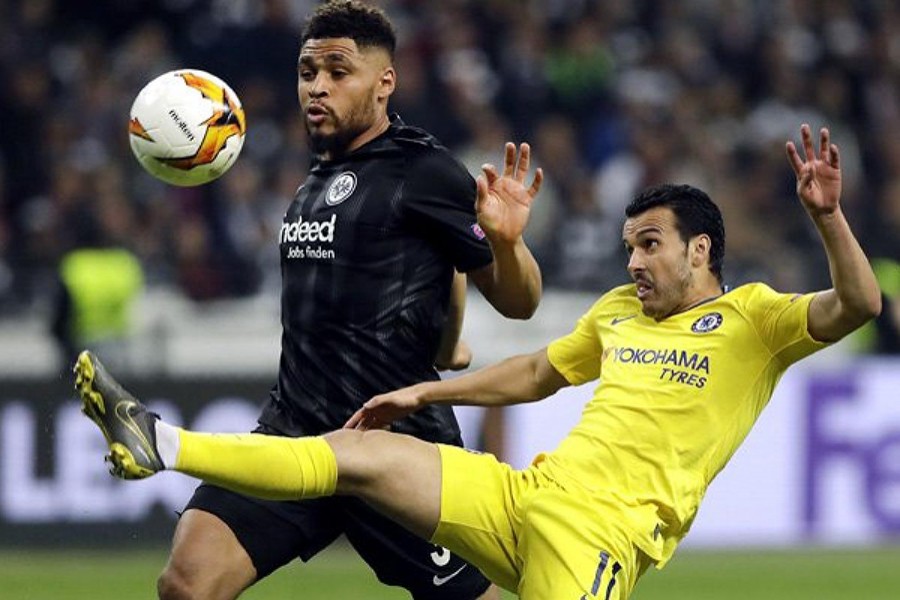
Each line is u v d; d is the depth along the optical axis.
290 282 23.70
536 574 22.03
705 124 63.16
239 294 51.44
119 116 58.75
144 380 48.00
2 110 58.75
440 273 23.56
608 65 62.34
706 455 22.12
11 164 57.88
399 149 23.39
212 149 23.09
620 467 22.03
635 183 59.56
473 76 61.38
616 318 23.23
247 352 50.72
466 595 24.34
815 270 54.72
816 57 65.56
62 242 53.06
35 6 61.81
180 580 22.38
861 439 50.16
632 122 61.06
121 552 47.06
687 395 22.05
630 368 22.52
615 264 53.09
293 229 23.72
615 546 21.77
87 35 62.06
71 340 48.62
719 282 22.95
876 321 50.97
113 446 20.11
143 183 56.47
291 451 21.12
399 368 23.44
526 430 48.47
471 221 23.28
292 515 22.91
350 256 23.19
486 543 22.41
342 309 23.23
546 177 57.72
